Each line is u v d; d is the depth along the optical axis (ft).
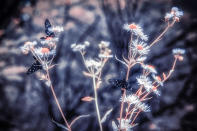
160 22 3.44
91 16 3.79
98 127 2.48
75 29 3.59
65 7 4.17
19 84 2.97
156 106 2.65
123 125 1.73
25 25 3.92
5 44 3.62
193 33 3.35
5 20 4.03
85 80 2.90
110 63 2.78
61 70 3.00
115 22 3.03
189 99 2.72
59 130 2.50
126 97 1.71
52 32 1.77
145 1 3.79
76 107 2.66
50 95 2.80
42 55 1.74
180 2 3.81
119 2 3.07
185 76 2.91
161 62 3.03
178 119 2.57
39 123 2.59
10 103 2.79
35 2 4.37
